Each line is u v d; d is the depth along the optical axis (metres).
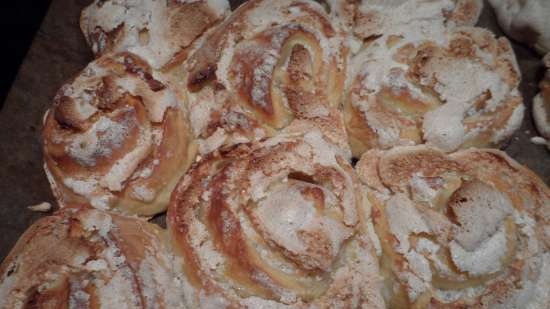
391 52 0.31
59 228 0.27
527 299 0.26
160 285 0.26
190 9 0.32
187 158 0.30
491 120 0.30
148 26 0.31
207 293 0.25
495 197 0.27
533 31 0.34
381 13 0.32
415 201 0.27
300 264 0.25
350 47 0.32
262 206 0.26
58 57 0.34
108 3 0.32
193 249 0.26
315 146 0.28
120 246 0.26
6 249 0.30
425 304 0.26
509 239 0.26
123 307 0.24
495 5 0.36
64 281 0.25
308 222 0.25
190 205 0.27
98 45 0.32
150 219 0.30
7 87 0.35
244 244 0.25
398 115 0.30
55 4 0.34
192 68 0.31
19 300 0.25
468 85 0.30
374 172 0.29
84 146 0.28
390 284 0.27
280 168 0.26
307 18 0.31
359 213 0.27
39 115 0.32
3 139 0.32
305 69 0.30
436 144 0.30
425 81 0.30
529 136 0.34
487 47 0.31
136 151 0.28
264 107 0.28
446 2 0.32
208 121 0.29
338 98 0.31
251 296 0.25
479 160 0.29
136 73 0.29
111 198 0.28
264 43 0.29
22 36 0.36
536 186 0.29
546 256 0.27
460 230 0.26
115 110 0.28
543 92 0.33
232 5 0.36
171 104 0.29
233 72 0.29
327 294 0.25
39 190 0.31
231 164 0.27
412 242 0.26
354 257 0.26
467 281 0.26
